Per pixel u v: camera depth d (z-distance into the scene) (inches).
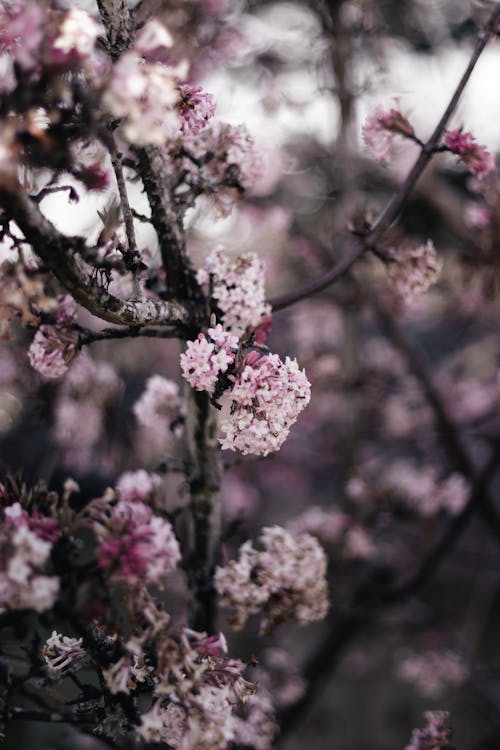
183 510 77.2
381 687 233.3
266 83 148.3
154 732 53.9
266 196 151.6
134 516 57.4
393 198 74.5
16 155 41.9
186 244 66.1
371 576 159.6
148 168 61.0
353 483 148.9
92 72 44.9
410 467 184.9
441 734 80.5
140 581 50.6
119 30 57.3
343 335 165.9
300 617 72.7
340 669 227.1
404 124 73.8
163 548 50.6
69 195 51.4
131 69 42.5
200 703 54.1
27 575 47.4
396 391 171.8
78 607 48.9
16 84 42.2
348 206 153.5
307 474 214.2
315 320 188.1
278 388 54.6
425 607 169.3
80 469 137.3
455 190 200.5
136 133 43.8
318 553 73.0
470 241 113.4
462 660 167.2
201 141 67.0
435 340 236.5
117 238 54.9
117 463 134.7
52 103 44.4
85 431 128.0
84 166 51.0
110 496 53.6
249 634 164.9
